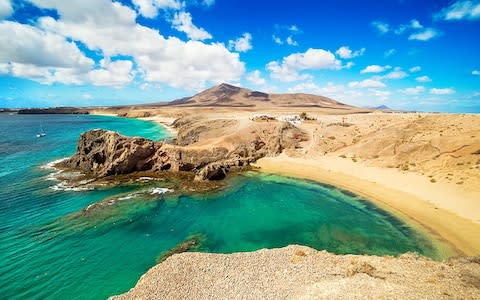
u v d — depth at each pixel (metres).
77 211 38.28
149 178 52.88
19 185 48.00
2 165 60.44
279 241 32.06
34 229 33.53
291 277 23.02
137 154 55.72
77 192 45.56
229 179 53.31
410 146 54.44
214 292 21.70
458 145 48.81
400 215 37.34
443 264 24.66
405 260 25.48
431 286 20.38
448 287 20.22
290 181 52.28
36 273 25.88
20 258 28.02
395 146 56.97
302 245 30.92
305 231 34.25
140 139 56.88
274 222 36.59
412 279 21.64
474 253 28.06
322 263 24.91
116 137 55.75
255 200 43.72
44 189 46.53
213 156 61.31
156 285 22.62
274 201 43.34
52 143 88.88
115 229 33.91
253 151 65.94
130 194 44.62
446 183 41.91
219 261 25.70
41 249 29.55
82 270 26.36
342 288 20.09
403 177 47.34
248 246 30.97
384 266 24.06
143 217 37.03
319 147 66.75
